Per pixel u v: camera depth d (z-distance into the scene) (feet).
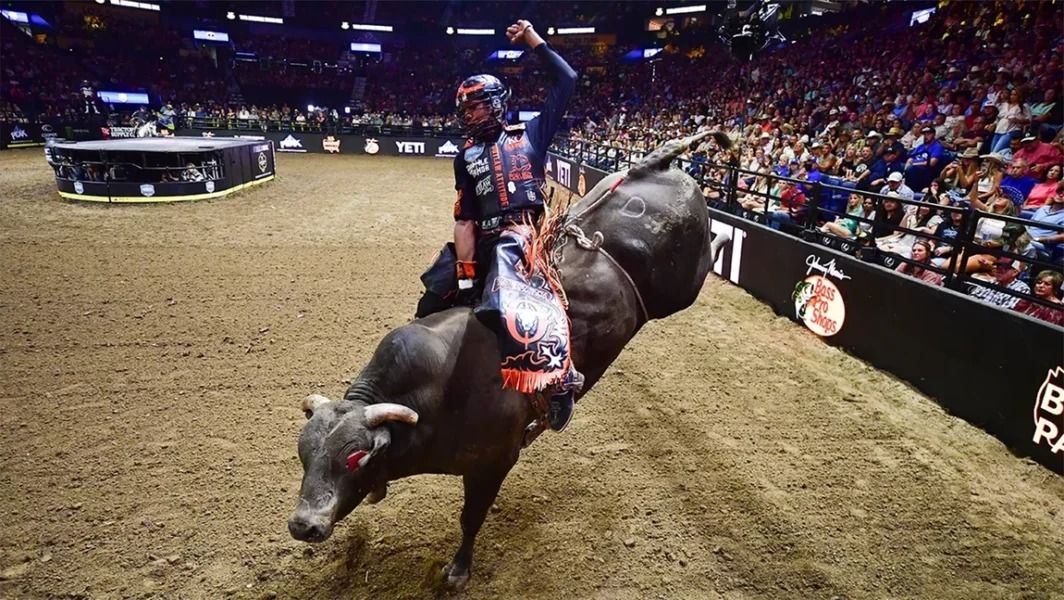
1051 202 19.79
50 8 104.83
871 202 24.73
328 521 7.77
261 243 33.73
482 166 9.55
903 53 48.75
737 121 54.65
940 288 17.39
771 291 25.35
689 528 12.37
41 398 16.60
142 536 11.84
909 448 15.20
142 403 16.55
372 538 11.95
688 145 12.21
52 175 55.83
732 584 11.03
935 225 21.42
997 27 41.47
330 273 28.60
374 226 39.22
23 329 21.02
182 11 119.14
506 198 9.53
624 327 10.77
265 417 16.03
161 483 13.35
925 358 17.89
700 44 92.84
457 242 9.86
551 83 10.02
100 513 12.39
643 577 11.16
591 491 13.43
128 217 39.17
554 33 121.90
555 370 8.79
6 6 96.78
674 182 11.88
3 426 15.23
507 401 9.25
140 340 20.48
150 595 10.58
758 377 19.03
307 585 10.87
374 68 130.93
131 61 112.37
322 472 7.90
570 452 14.87
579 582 11.02
